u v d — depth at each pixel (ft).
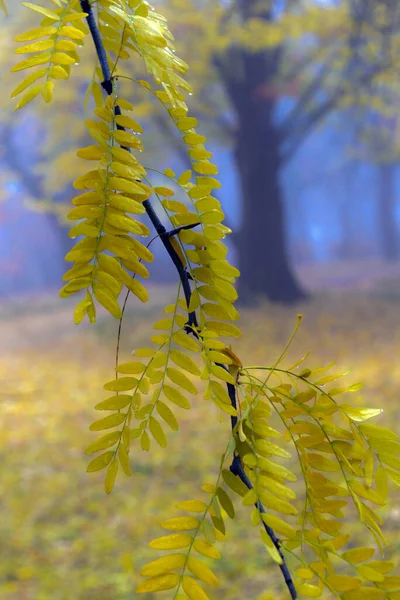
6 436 32.19
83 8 2.86
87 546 19.80
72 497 23.73
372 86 58.29
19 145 116.47
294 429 2.63
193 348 2.56
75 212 2.37
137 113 43.29
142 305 70.74
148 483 24.76
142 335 57.26
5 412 37.06
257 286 70.28
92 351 54.95
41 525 21.67
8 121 59.72
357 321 56.75
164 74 2.59
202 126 70.49
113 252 2.35
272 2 53.11
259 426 2.47
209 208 2.66
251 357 45.24
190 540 2.22
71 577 17.84
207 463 26.30
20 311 91.09
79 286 2.32
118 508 22.79
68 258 2.33
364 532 17.81
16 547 19.90
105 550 19.51
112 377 44.75
